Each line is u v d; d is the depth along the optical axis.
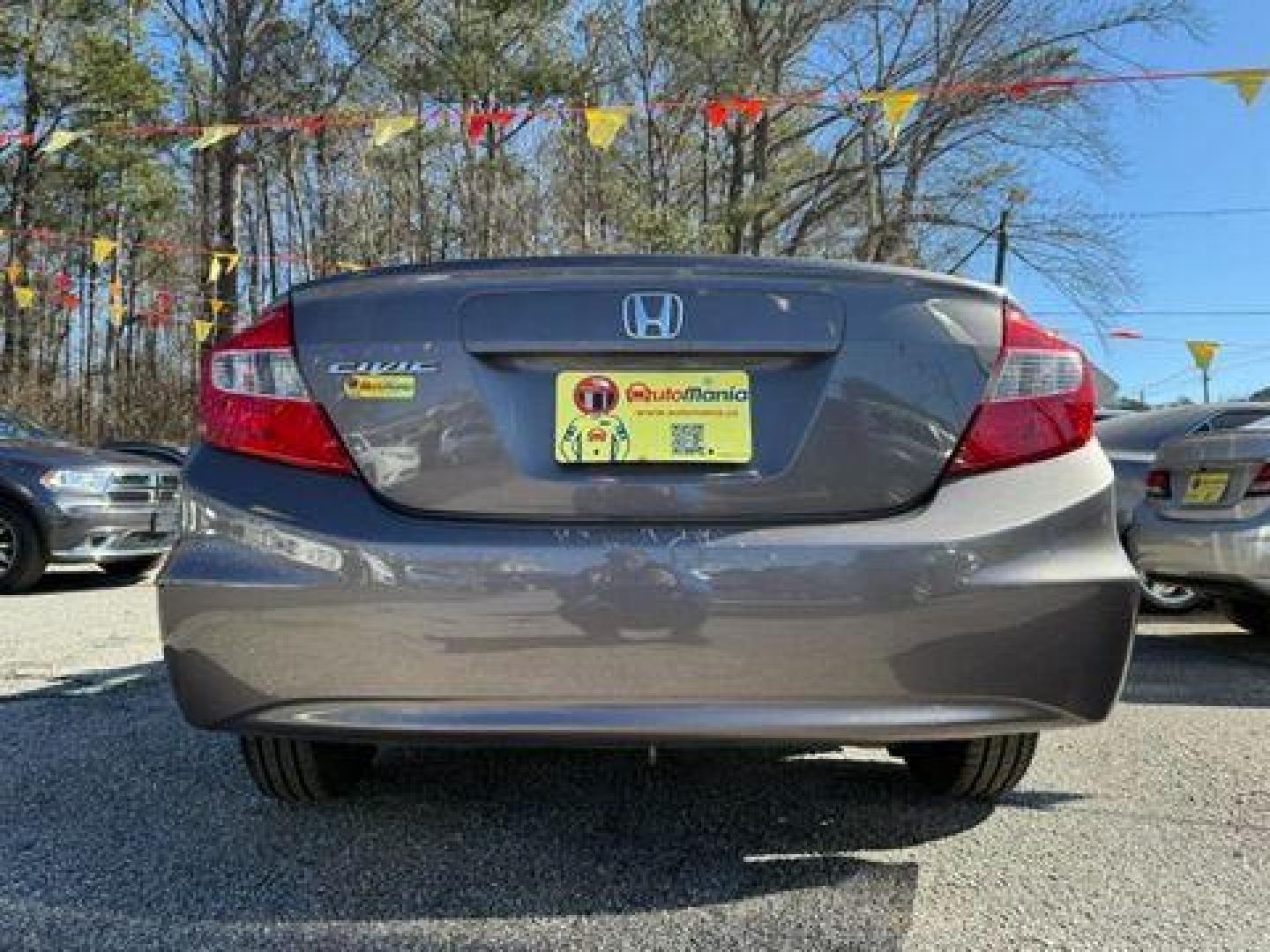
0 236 21.83
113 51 23.16
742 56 26.80
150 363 24.77
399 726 2.13
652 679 2.10
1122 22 25.61
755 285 2.25
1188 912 2.32
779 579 2.10
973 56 26.31
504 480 2.18
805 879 2.47
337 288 2.30
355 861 2.55
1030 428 2.25
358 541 2.13
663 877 2.47
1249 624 5.96
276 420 2.25
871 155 26.77
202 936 2.19
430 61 26.25
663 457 2.19
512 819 2.84
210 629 2.18
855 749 3.52
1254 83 7.43
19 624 5.98
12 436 8.04
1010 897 2.38
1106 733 3.79
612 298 2.24
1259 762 3.43
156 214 24.86
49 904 2.32
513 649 2.10
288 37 25.97
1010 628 2.14
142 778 3.15
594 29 27.86
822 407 2.20
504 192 27.06
